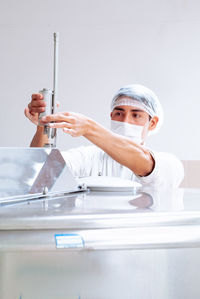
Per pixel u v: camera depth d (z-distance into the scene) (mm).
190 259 501
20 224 477
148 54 2922
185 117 2896
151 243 487
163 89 2916
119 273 486
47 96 831
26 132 2994
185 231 502
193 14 2895
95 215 498
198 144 2881
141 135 1744
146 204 611
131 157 922
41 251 470
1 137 3006
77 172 1500
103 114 2949
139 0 2926
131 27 2934
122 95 1723
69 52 2967
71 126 789
